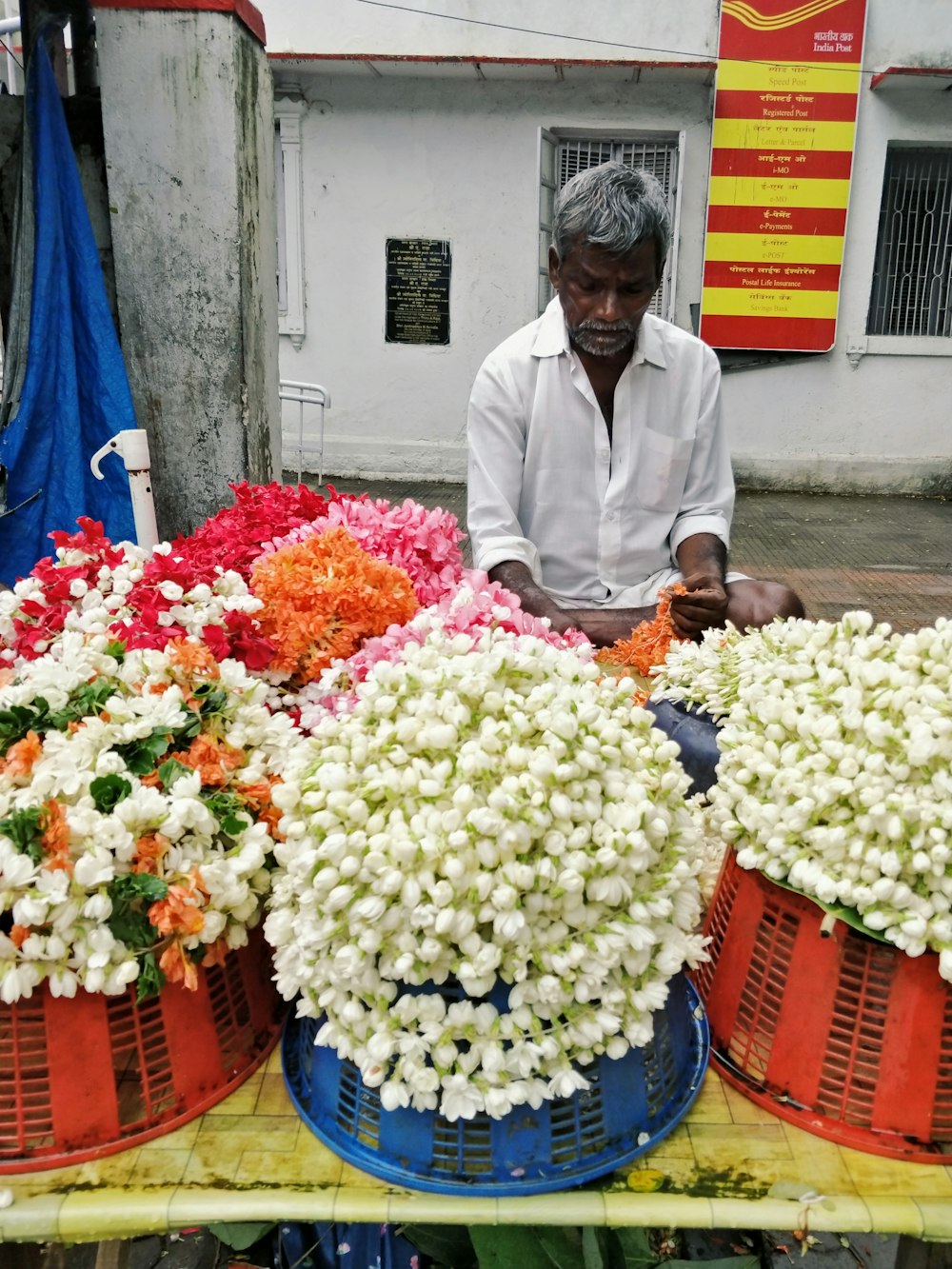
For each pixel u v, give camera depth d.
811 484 8.32
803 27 7.21
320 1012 1.07
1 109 3.51
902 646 1.13
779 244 7.72
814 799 1.09
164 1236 1.73
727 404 8.22
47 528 3.50
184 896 1.02
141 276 3.47
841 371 8.09
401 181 7.75
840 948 1.10
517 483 2.46
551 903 1.00
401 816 1.00
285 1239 1.47
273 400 3.90
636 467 2.42
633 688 1.21
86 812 1.03
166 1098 1.11
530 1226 1.22
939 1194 1.02
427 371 8.15
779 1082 1.14
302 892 1.03
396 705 1.09
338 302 8.05
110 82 3.29
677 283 7.91
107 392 3.41
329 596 1.44
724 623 2.00
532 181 7.70
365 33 7.27
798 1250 1.70
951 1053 1.07
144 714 1.18
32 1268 1.38
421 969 0.99
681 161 7.57
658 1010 1.13
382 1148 1.05
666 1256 1.60
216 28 3.21
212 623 1.39
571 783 1.02
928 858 1.03
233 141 3.32
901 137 7.50
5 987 0.98
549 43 7.23
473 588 1.71
